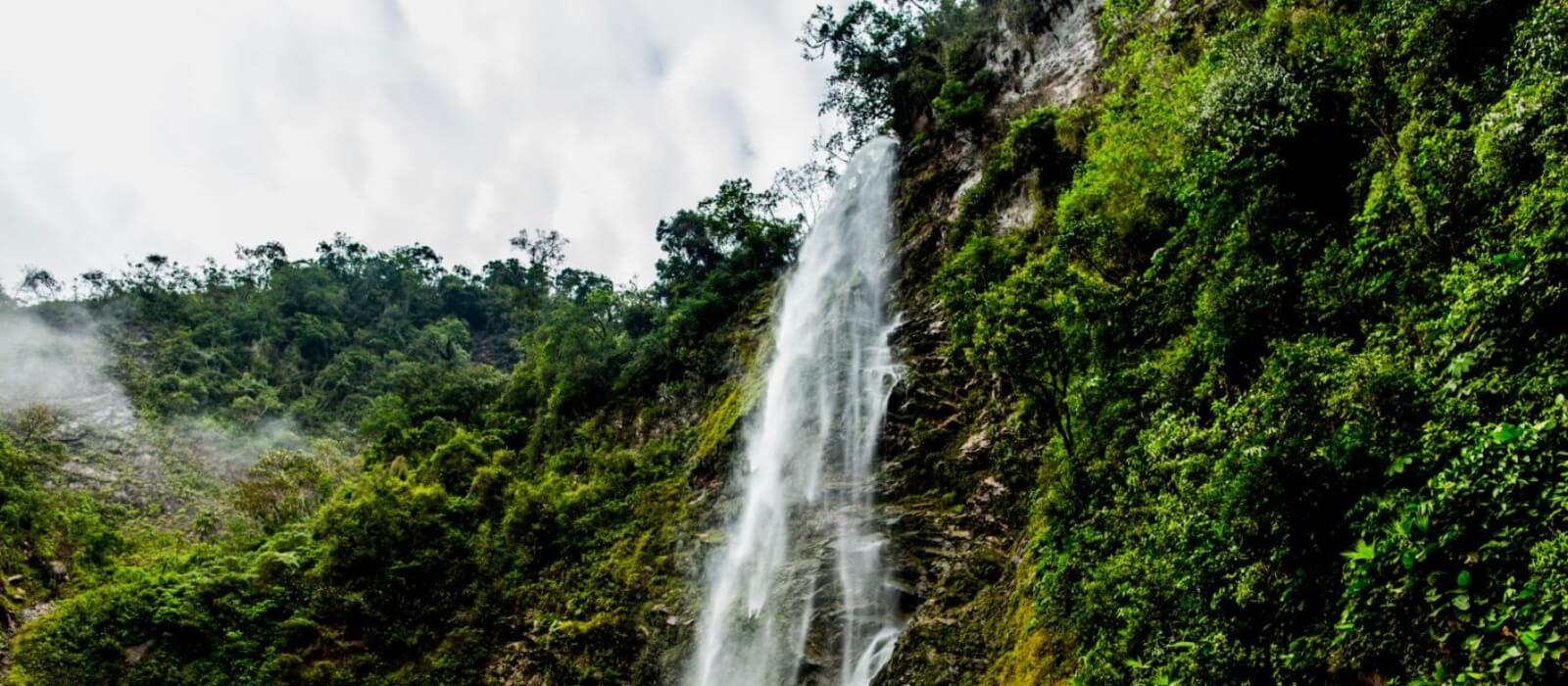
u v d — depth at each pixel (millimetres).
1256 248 10031
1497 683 4648
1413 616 5414
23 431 41281
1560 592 4496
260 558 23578
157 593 22016
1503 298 6238
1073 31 27188
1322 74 10273
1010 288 11758
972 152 27688
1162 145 12953
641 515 24609
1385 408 6363
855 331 24656
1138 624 8148
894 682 14305
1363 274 8516
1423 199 7914
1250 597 6723
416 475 29453
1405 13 9594
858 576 17359
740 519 21969
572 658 20781
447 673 21891
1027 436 16141
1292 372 6863
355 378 54969
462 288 73250
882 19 34719
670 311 35438
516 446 32656
